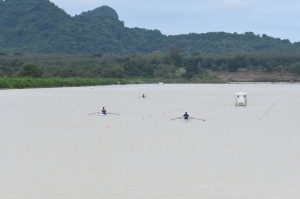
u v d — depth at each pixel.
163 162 112.75
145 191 91.25
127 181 97.38
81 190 91.69
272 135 154.62
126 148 129.75
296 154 122.12
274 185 95.00
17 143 137.25
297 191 91.44
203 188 93.06
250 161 114.00
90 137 149.12
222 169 106.50
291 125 181.62
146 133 158.62
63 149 127.94
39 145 134.00
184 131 163.75
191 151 125.62
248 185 94.94
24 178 99.12
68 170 105.31
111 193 90.12
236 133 159.12
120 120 197.38
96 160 114.69
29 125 178.75
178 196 88.69
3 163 111.31
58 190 91.69
